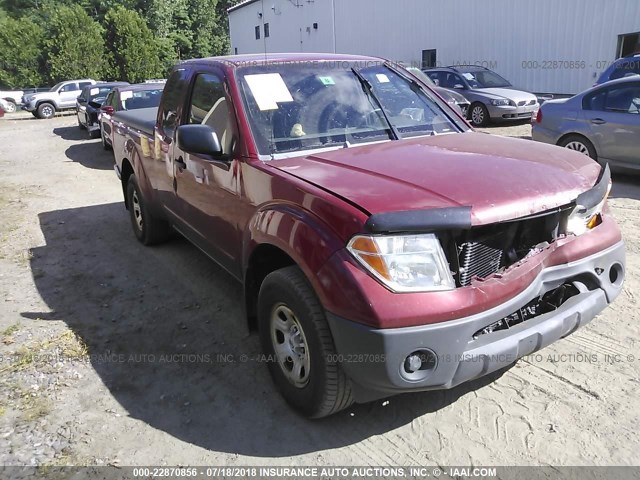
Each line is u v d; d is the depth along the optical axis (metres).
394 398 3.17
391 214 2.37
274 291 2.90
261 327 3.15
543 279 2.71
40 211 7.85
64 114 26.70
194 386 3.38
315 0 27.20
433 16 20.61
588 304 2.85
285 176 2.95
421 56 21.59
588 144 8.05
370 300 2.34
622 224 5.91
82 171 11.17
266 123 3.45
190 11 52.56
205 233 4.10
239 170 3.34
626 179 7.96
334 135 3.56
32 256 5.86
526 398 3.10
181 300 4.61
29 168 11.78
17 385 3.43
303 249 2.62
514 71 18.23
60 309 4.53
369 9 23.70
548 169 2.89
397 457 2.72
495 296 2.48
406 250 2.39
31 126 21.42
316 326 2.62
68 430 3.01
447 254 2.47
